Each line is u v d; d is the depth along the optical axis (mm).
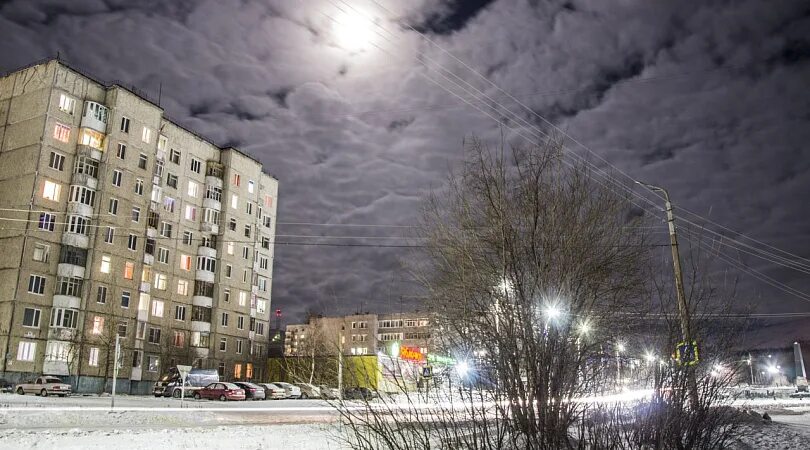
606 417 7133
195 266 60562
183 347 57531
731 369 9531
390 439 6633
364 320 77188
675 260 17031
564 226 7609
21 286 44188
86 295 47688
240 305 64312
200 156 63031
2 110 49406
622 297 8086
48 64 48656
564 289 7168
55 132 47969
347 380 7062
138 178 53688
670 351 8539
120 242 51250
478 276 7504
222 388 38125
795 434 13914
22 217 45656
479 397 6672
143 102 54875
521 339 6836
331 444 11930
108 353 48062
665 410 8180
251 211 67750
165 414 21781
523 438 6492
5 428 15961
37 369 44250
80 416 19734
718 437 10125
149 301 54094
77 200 48219
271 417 23141
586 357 7207
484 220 7938
